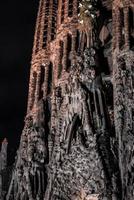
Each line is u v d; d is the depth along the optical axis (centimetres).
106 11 7825
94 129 6438
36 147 7206
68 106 6831
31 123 7656
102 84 6825
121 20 7206
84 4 7644
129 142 5891
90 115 6556
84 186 6128
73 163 6366
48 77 8144
